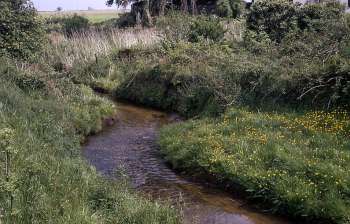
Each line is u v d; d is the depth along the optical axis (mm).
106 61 26656
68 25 39094
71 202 7789
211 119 14922
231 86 15938
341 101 12883
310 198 8977
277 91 14703
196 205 9734
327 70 13672
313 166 9820
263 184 9828
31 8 20719
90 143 14531
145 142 14812
